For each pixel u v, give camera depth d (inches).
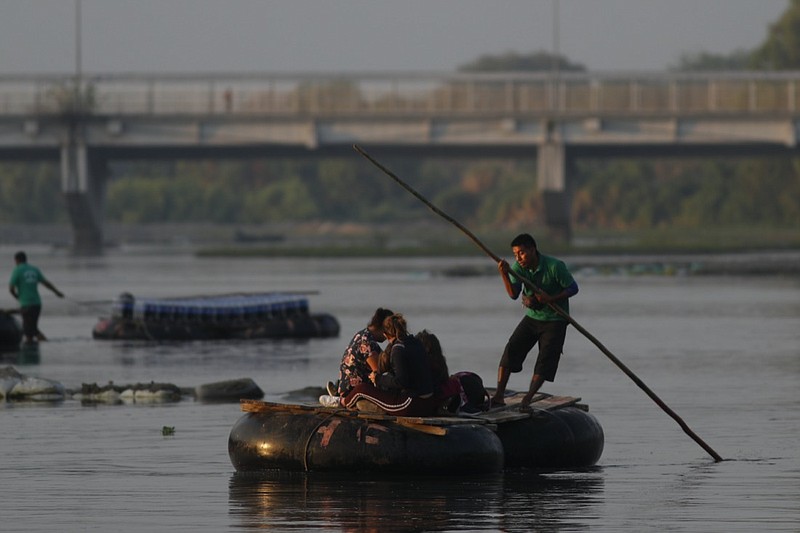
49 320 6274.6
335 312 6441.9
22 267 4958.2
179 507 2091.5
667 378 3818.9
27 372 3998.5
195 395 3447.3
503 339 5123.0
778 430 2837.1
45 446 2672.2
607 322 5930.1
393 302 7150.6
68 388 3595.0
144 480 2313.0
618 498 2145.7
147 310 5147.6
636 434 2792.8
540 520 1990.7
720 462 2470.5
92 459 2519.7
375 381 2348.7
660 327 5659.5
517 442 2385.6
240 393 3432.6
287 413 2370.8
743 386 3622.0
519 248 2404.0
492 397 2493.8
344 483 2256.4
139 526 1967.3
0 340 4869.6
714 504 2102.6
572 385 3634.4
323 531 1927.9
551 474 2345.0
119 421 3009.4
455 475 2281.0
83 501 2143.2
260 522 1983.3
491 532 1918.1
